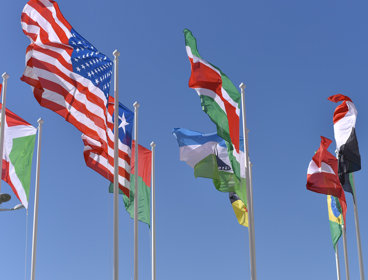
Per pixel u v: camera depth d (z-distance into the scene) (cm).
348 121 2314
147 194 2373
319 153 2428
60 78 1806
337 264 2895
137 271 2005
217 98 1992
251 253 1902
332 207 2681
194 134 2370
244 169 2077
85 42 1897
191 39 2022
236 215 2378
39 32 1894
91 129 1794
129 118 2055
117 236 1697
